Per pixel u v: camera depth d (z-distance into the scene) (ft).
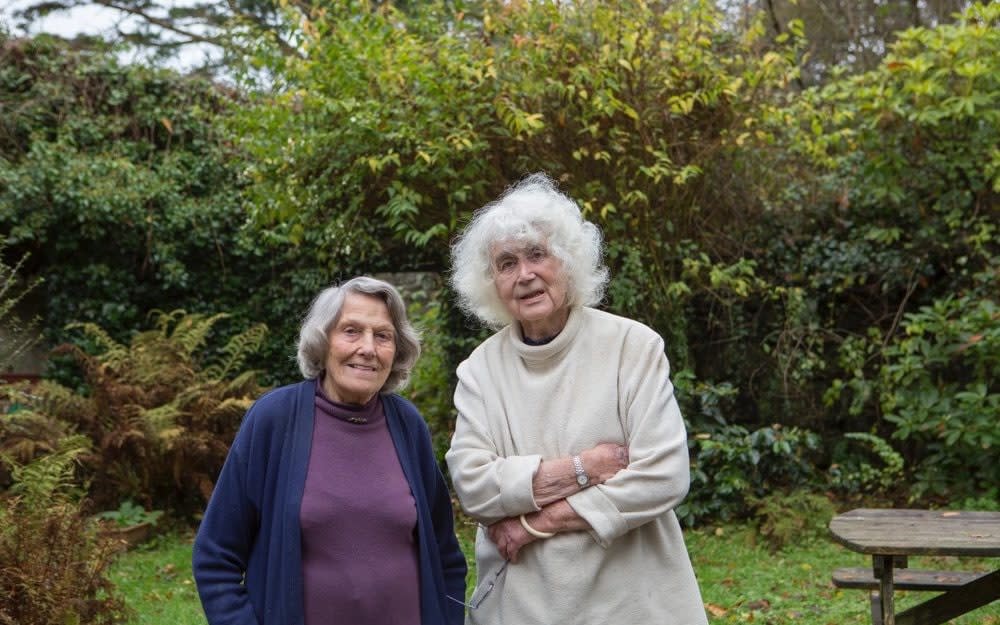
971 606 10.37
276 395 7.15
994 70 20.10
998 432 19.16
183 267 30.48
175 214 30.19
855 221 23.00
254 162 26.32
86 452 21.15
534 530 7.09
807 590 15.16
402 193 19.38
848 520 10.09
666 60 20.11
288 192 21.16
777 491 19.80
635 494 6.93
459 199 19.54
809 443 20.67
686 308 23.26
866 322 22.97
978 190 21.02
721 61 20.71
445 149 19.02
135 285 30.83
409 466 7.23
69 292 30.45
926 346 20.45
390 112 19.45
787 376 22.85
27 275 30.58
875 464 22.22
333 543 6.68
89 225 29.63
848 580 11.14
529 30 19.86
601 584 7.08
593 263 7.61
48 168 28.91
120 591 15.67
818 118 21.59
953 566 16.49
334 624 6.57
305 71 19.90
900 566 9.56
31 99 30.68
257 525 6.98
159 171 30.58
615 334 7.52
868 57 37.78
